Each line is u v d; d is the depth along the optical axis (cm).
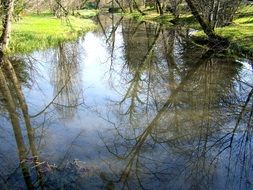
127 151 991
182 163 935
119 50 2750
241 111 1327
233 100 1448
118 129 1148
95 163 909
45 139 1048
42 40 2806
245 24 3192
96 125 1176
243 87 1627
